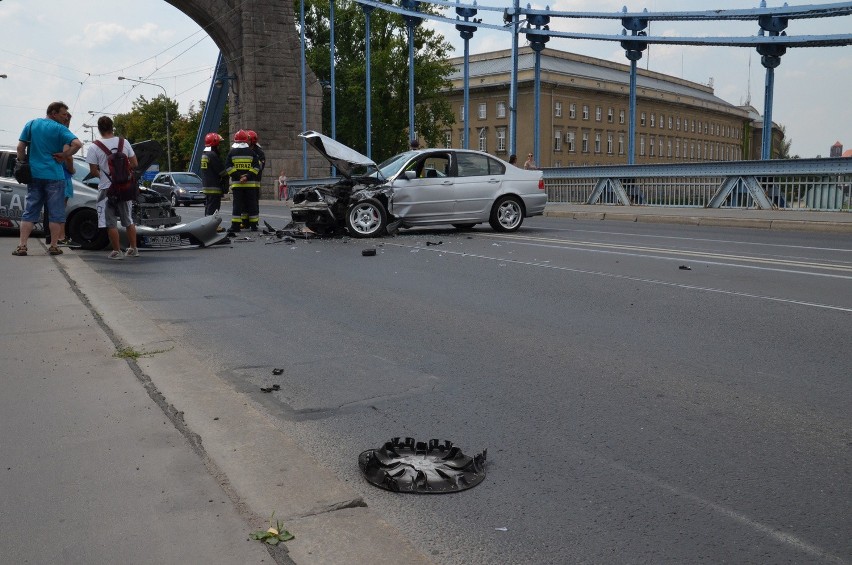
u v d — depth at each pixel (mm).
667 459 3506
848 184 19016
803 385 4609
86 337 5352
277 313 6957
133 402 3984
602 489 3193
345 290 8234
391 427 3943
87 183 12430
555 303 7391
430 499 3105
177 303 7457
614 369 5000
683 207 23156
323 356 5387
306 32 66875
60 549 2508
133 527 2656
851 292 7891
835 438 3746
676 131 90062
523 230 16156
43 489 2945
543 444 3699
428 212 14609
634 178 24922
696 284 8492
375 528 2711
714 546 2719
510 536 2801
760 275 9172
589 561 2625
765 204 20938
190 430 3635
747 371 4926
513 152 30469
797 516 2943
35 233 13789
